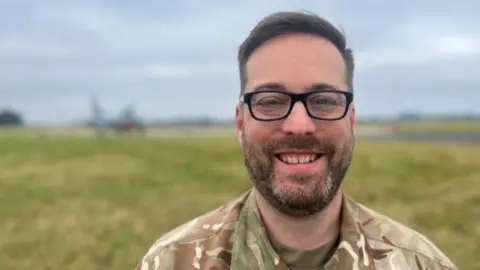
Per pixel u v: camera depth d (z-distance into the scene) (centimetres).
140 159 604
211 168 502
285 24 50
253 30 51
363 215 55
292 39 49
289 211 49
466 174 413
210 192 366
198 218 57
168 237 55
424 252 53
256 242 52
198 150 711
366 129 1869
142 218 275
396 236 54
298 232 51
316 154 49
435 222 247
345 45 51
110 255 205
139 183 413
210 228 54
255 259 51
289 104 49
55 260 197
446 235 221
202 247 53
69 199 339
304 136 48
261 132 49
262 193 50
